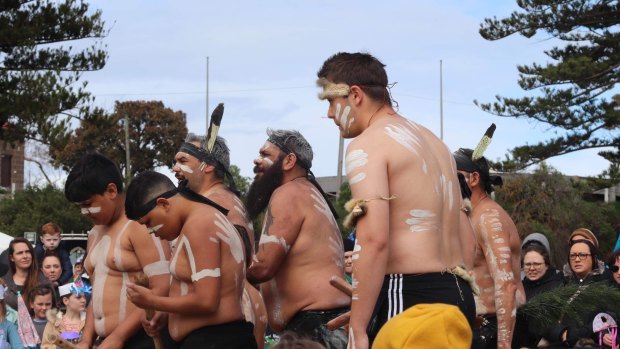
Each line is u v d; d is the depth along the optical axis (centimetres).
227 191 720
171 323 584
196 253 559
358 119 479
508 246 680
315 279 617
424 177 458
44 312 967
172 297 562
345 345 602
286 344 360
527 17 3053
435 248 455
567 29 3084
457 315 306
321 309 612
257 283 621
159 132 6366
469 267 507
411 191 454
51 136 2658
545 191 3691
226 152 732
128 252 636
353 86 477
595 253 807
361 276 434
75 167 643
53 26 2730
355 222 445
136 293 550
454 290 452
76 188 636
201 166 719
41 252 1216
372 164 450
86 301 1000
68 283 1085
